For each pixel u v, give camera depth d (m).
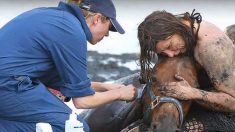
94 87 8.83
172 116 7.29
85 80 7.99
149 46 7.46
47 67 7.99
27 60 7.86
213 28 7.80
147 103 7.59
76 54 7.85
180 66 7.62
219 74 7.64
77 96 7.97
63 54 7.84
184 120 7.79
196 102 7.85
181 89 7.38
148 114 7.50
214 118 7.94
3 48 7.89
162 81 7.51
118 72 15.27
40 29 7.86
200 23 7.78
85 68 7.99
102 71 15.38
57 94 8.30
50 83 8.27
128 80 9.45
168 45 7.47
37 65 7.91
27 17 7.99
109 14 8.11
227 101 7.64
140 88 9.07
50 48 7.84
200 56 7.67
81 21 8.04
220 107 7.71
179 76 7.48
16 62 7.82
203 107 7.95
